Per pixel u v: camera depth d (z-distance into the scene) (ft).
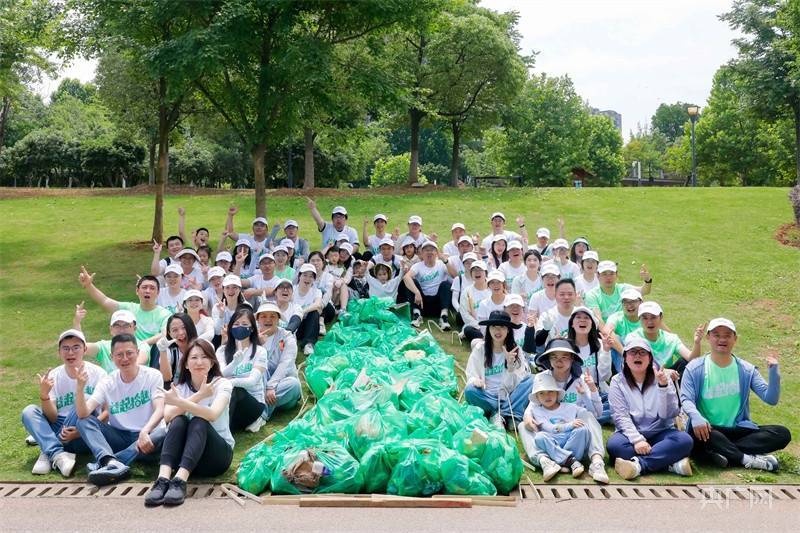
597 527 17.40
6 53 61.62
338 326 33.76
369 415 20.76
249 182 140.46
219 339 29.07
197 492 19.83
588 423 22.12
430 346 31.37
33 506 18.71
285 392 25.85
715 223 62.18
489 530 17.13
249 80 46.14
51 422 22.30
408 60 87.51
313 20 49.88
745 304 41.32
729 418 22.66
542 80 144.25
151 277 27.99
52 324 37.78
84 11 48.70
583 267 32.94
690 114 98.84
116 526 17.33
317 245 56.29
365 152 170.40
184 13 43.83
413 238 42.80
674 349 26.11
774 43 84.38
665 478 21.12
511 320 27.73
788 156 135.03
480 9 99.30
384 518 17.88
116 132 127.95
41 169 128.57
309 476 19.08
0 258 53.83
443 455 19.26
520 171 145.79
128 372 21.94
